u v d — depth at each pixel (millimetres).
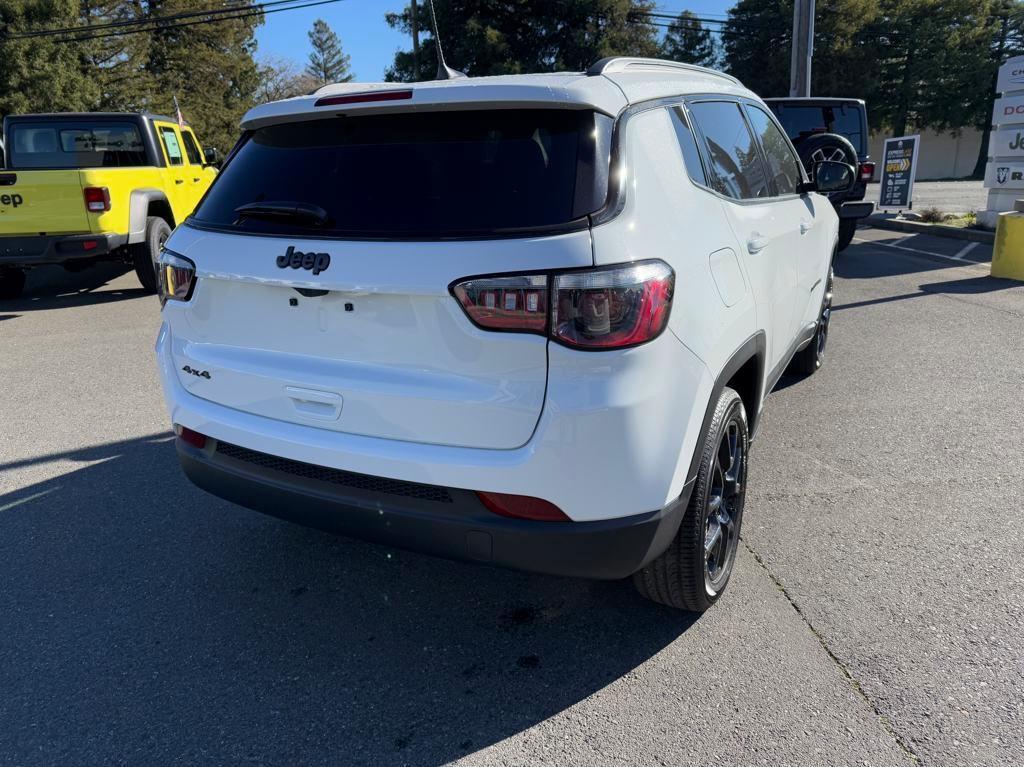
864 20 34906
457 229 2205
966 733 2318
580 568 2273
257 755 2303
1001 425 4730
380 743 2344
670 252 2318
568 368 2104
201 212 2820
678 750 2285
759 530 3551
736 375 3230
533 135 2307
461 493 2256
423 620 2959
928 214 14648
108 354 6781
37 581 3244
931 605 2957
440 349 2211
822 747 2279
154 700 2541
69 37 26672
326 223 2398
